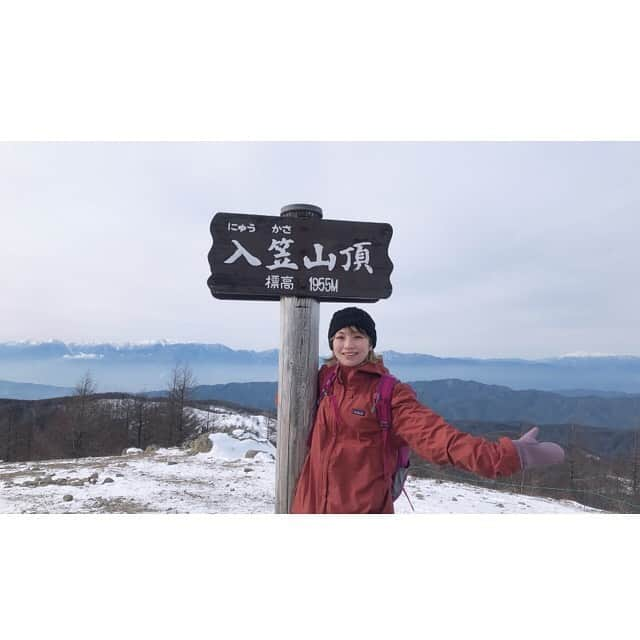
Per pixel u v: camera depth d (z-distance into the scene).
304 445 2.79
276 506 2.81
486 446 2.05
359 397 2.47
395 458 2.51
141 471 9.45
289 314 2.89
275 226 2.90
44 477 8.70
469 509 7.25
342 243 2.93
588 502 12.64
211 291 2.84
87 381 28.05
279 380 2.92
